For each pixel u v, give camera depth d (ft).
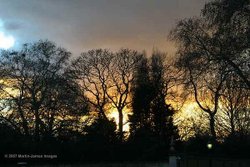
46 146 218.38
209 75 171.32
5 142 207.51
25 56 264.72
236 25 144.56
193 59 172.96
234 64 150.00
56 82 262.67
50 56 268.62
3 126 236.84
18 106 255.29
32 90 260.83
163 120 263.70
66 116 260.21
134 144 236.63
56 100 259.80
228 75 151.84
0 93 257.75
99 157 225.97
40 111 257.55
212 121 206.18
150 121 267.59
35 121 255.29
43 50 267.59
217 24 147.84
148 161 228.43
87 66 277.44
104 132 240.53
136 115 271.49
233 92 153.58
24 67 262.67
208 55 166.81
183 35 178.50
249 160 146.00
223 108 228.84
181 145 234.58
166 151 232.12
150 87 272.92
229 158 151.33
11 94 260.21
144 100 271.69
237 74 148.66
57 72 268.00
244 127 202.08
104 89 280.31
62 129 252.62
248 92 147.54
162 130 260.62
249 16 141.90
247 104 150.92
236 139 168.45
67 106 260.62
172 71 271.69
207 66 167.22
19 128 249.75
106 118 259.80
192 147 174.91
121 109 280.72
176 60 181.88
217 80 163.32
